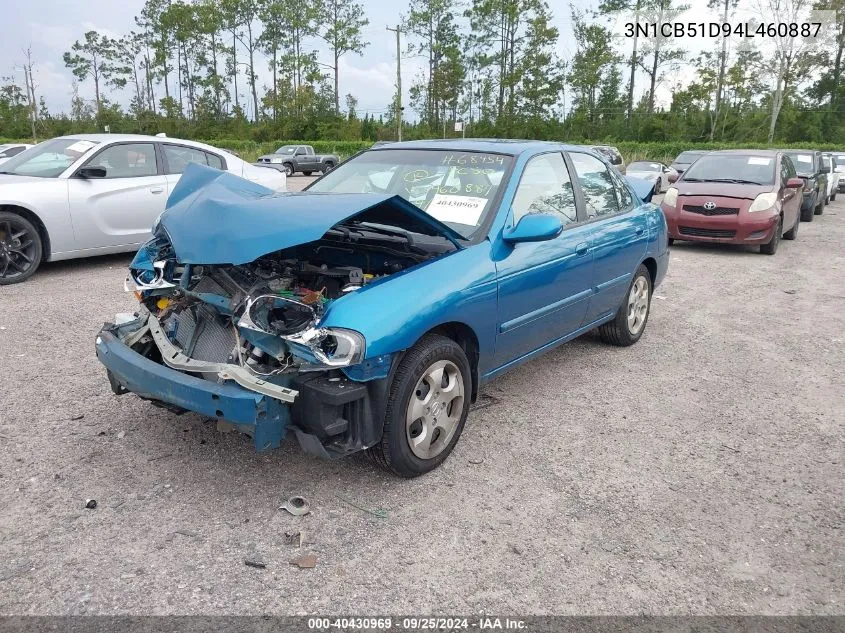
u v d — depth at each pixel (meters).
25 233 7.66
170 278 3.84
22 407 4.46
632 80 75.31
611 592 2.91
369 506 3.46
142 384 3.44
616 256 5.38
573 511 3.50
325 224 3.20
